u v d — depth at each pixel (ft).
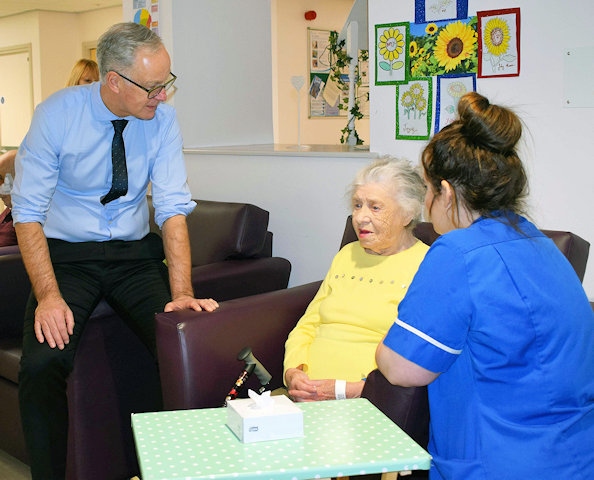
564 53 8.45
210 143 13.37
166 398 6.97
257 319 7.38
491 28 8.93
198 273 9.68
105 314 8.02
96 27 32.27
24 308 9.25
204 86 13.16
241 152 11.64
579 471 4.55
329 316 7.19
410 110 9.79
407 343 4.74
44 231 8.15
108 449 8.11
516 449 4.56
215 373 6.94
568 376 4.60
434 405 4.99
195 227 10.82
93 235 8.09
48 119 7.62
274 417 4.49
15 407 8.50
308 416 4.89
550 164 8.74
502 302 4.58
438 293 4.66
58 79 33.04
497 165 4.71
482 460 4.62
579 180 8.54
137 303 7.87
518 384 4.61
